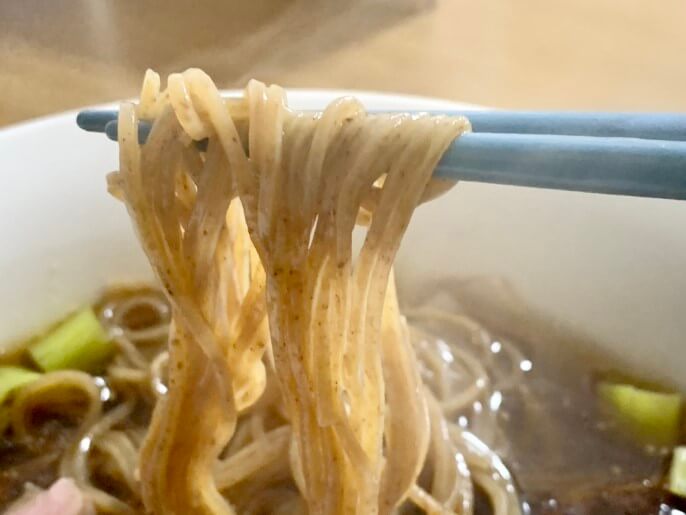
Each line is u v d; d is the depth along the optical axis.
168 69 0.20
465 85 0.21
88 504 0.15
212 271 0.11
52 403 0.16
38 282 0.17
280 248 0.10
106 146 0.17
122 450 0.16
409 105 0.17
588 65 0.22
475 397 0.17
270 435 0.15
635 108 0.20
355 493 0.11
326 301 0.10
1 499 0.15
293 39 0.22
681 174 0.07
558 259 0.17
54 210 0.16
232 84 0.20
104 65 0.20
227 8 0.23
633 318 0.16
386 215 0.10
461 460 0.15
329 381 0.10
